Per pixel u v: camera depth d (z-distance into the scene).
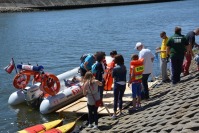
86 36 42.88
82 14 80.69
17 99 15.46
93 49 33.66
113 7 102.56
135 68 11.27
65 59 28.98
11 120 13.88
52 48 34.84
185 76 14.24
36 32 48.75
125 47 33.88
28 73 14.95
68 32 47.75
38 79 14.55
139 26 51.66
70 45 36.44
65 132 11.05
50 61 28.47
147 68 12.16
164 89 13.45
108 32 46.06
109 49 33.31
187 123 7.83
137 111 11.42
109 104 13.07
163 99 11.75
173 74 13.41
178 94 11.55
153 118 9.84
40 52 32.75
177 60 12.99
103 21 62.28
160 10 84.00
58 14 82.56
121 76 10.98
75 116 13.02
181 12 74.81
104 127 10.72
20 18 73.81
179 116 8.84
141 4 111.25
